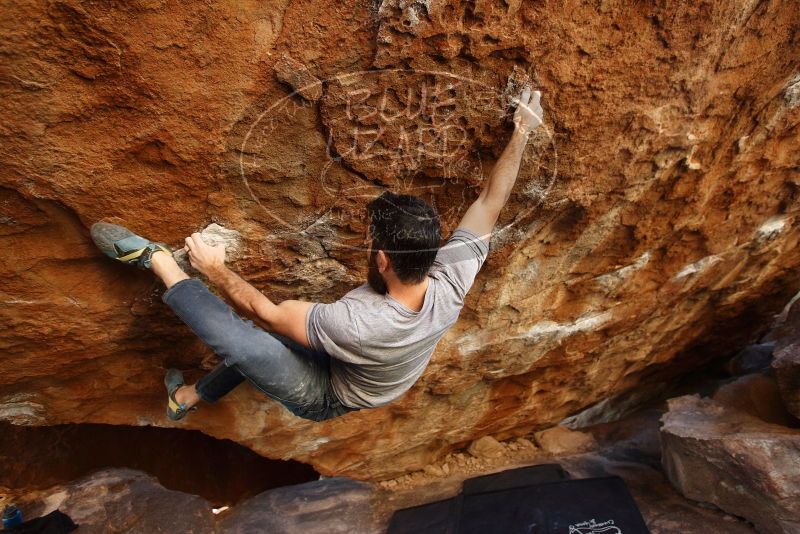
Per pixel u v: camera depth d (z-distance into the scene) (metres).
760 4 1.54
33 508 2.58
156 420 2.20
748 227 2.69
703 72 1.63
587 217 1.99
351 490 3.17
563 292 2.45
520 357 2.69
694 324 3.62
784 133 2.14
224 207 1.45
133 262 1.41
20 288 1.47
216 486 3.50
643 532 2.57
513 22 1.28
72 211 1.34
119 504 2.66
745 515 2.56
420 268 1.31
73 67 1.08
